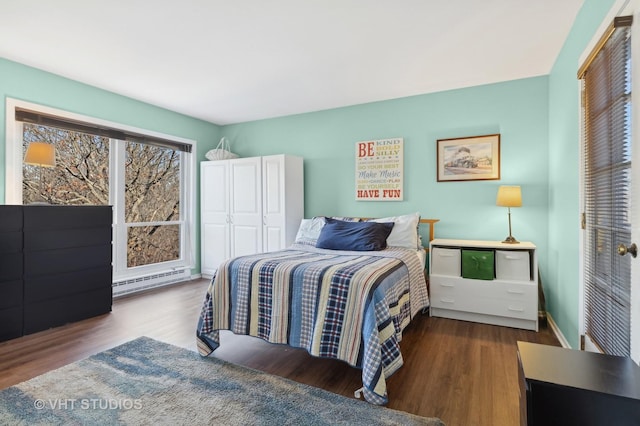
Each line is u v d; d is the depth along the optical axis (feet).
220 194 14.64
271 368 6.77
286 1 6.61
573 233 7.34
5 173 9.23
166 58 9.13
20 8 6.75
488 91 10.96
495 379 6.27
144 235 13.47
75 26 7.48
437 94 11.72
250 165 13.83
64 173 10.95
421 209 12.00
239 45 8.40
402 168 12.26
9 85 9.25
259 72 10.07
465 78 10.53
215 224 14.80
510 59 9.18
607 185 5.37
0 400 5.49
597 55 5.63
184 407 5.31
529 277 9.16
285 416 5.09
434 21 7.34
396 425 4.90
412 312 7.93
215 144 16.17
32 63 9.44
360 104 13.04
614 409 2.93
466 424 4.98
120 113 12.03
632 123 4.20
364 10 6.92
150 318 9.75
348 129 13.30
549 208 10.04
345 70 9.93
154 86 11.21
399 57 9.09
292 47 8.52
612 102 5.11
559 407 3.05
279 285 6.63
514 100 10.62
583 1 6.57
